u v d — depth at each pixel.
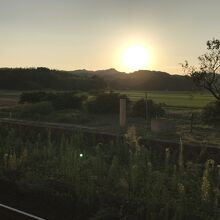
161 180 14.60
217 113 29.97
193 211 12.60
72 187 15.09
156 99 66.31
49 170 17.69
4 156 19.25
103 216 12.27
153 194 13.46
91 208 13.17
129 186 15.03
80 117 34.41
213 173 16.36
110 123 32.34
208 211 12.69
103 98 39.28
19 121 32.78
